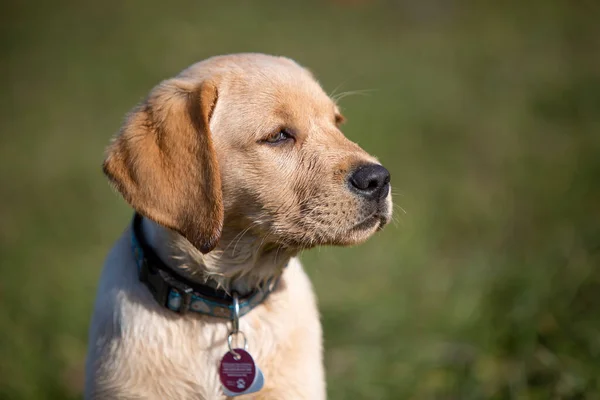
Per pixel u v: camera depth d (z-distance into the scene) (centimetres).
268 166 406
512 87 1361
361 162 409
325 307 678
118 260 428
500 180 954
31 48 2006
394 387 567
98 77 1716
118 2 2427
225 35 1933
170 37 1961
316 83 449
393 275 740
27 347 674
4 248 919
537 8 1997
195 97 396
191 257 400
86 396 421
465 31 1856
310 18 2091
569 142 1041
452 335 609
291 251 424
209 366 401
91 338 426
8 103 1600
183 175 384
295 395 409
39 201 1087
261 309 417
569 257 657
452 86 1393
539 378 538
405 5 2138
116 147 397
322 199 404
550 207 828
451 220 859
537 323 577
